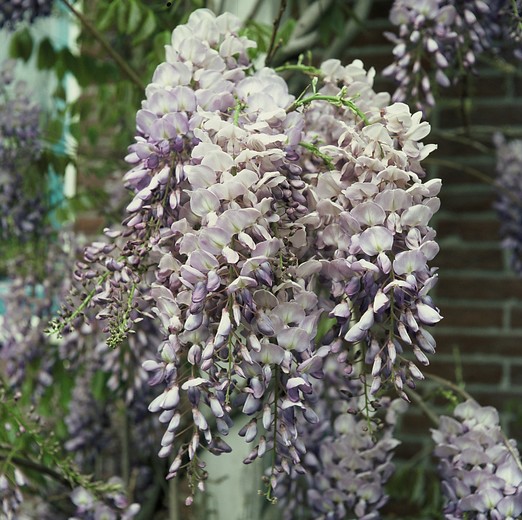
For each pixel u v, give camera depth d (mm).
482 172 1691
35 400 1403
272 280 785
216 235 762
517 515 956
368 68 1697
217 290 775
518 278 1671
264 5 1222
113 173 1577
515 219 1581
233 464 1185
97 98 1511
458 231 1702
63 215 1481
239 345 787
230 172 793
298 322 793
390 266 770
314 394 876
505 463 980
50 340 1378
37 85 1701
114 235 865
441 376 1688
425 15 1030
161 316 821
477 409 1056
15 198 1367
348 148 823
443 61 1029
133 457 1530
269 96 841
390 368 796
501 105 1680
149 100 838
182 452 846
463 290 1695
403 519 1486
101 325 1200
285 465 833
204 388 802
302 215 816
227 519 1188
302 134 900
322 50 1513
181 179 811
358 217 785
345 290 793
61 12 1456
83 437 1492
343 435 1076
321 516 1070
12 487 1105
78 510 1182
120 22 1256
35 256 1373
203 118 818
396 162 808
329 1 1256
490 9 1105
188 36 911
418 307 780
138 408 1386
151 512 1460
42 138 1432
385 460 1075
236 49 929
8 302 1378
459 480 988
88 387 1493
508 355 1670
